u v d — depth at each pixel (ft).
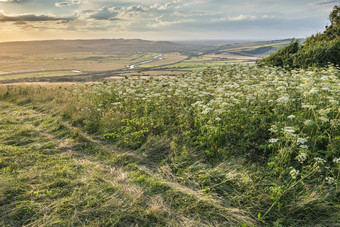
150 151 17.02
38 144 17.52
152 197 11.77
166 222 10.14
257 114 17.62
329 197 10.96
